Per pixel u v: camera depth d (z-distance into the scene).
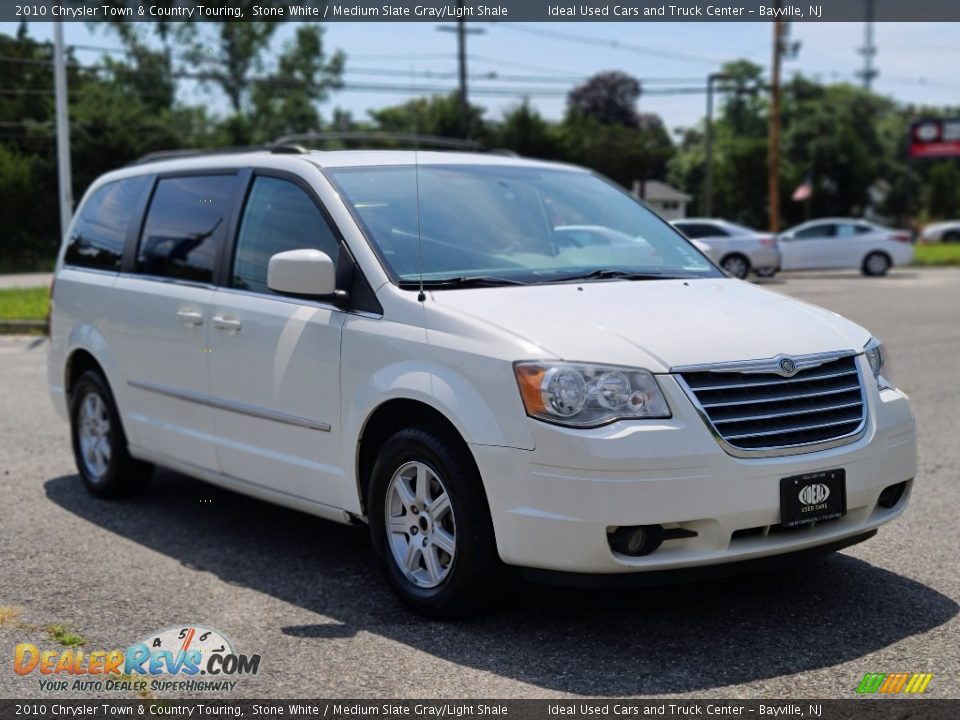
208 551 5.36
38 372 11.62
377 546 4.53
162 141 45.59
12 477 6.97
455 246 4.82
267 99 54.66
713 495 3.78
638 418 3.80
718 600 4.47
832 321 4.53
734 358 3.97
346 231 4.77
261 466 5.12
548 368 3.86
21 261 42.50
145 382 5.87
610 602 4.47
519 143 54.88
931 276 29.39
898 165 82.88
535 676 3.75
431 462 4.20
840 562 4.95
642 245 5.32
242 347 5.14
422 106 61.31
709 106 44.22
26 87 46.03
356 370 4.51
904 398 4.39
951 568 4.84
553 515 3.81
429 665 3.86
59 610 4.50
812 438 4.02
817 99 77.00
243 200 5.44
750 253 25.69
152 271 5.95
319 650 4.03
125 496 6.41
